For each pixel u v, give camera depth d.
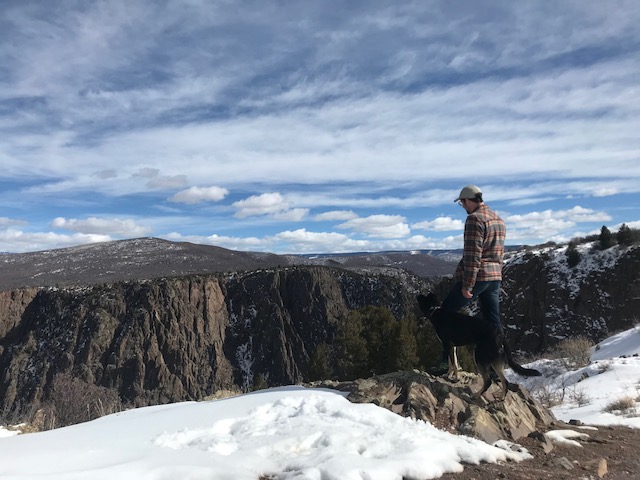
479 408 5.32
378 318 23.08
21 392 63.47
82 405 23.23
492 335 5.40
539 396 10.88
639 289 33.28
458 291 5.67
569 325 34.97
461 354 14.57
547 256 39.75
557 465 4.52
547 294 37.16
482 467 4.20
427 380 5.83
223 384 66.00
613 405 8.30
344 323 24.00
